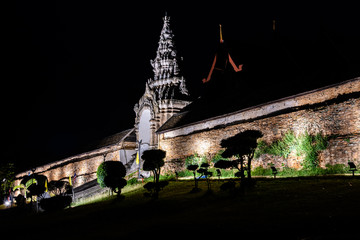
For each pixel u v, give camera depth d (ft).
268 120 78.95
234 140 56.29
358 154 59.98
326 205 37.81
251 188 56.08
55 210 77.46
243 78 106.42
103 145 152.25
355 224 29.40
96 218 54.34
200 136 98.32
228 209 43.52
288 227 31.22
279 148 73.67
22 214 93.35
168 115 124.88
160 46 142.72
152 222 42.50
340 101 66.18
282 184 56.65
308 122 70.49
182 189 71.61
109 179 73.51
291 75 86.63
